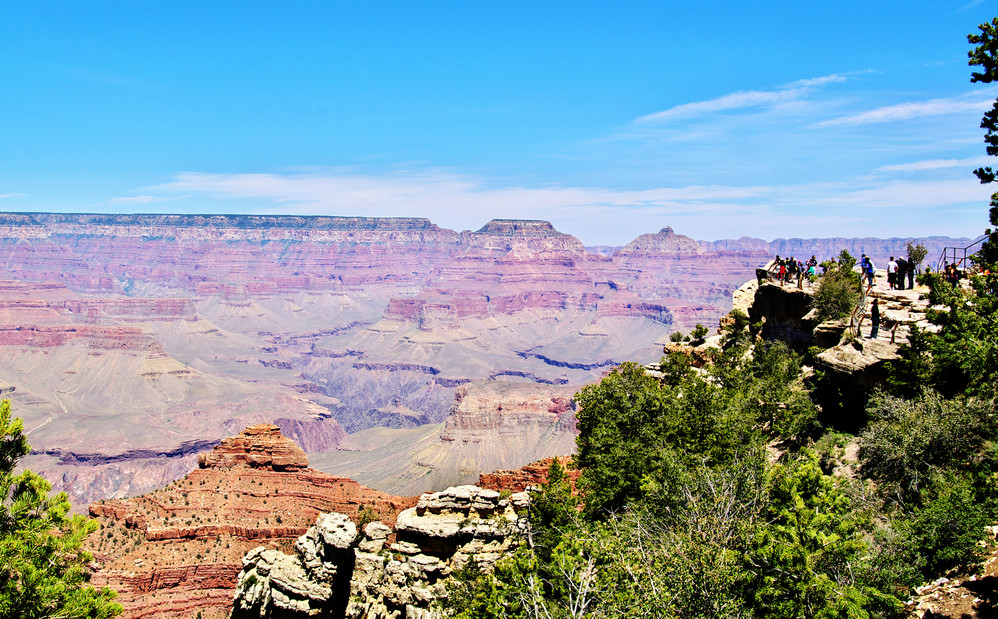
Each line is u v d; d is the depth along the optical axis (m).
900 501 38.09
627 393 54.31
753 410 52.72
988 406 39.72
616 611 27.73
